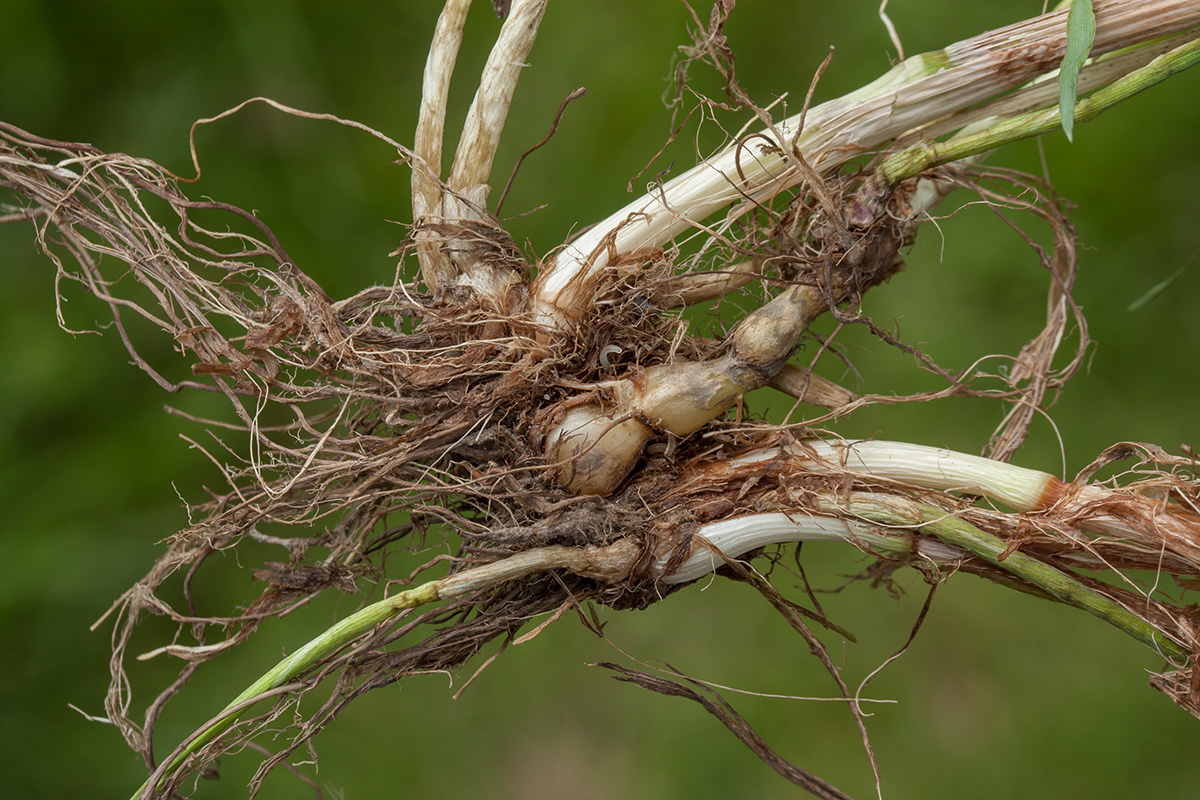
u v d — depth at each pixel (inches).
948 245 16.3
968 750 15.3
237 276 12.5
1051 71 11.6
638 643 15.7
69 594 14.6
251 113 15.5
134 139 15.2
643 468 11.8
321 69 15.8
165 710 14.6
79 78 15.2
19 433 14.6
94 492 14.7
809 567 15.8
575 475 11.6
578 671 15.7
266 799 14.6
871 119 11.6
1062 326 12.1
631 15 16.1
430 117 11.7
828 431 11.8
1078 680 15.5
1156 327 16.0
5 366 14.6
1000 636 15.7
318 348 11.7
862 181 11.7
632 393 11.6
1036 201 12.2
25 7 14.7
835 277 11.6
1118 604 11.5
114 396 14.8
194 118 15.3
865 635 15.6
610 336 11.8
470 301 11.7
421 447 11.7
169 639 14.8
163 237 11.7
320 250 15.4
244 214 11.7
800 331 11.6
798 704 15.4
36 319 14.6
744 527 11.7
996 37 11.6
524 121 16.2
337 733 15.0
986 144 11.5
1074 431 15.9
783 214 11.8
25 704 14.5
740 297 13.2
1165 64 11.4
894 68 11.6
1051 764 15.2
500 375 11.7
